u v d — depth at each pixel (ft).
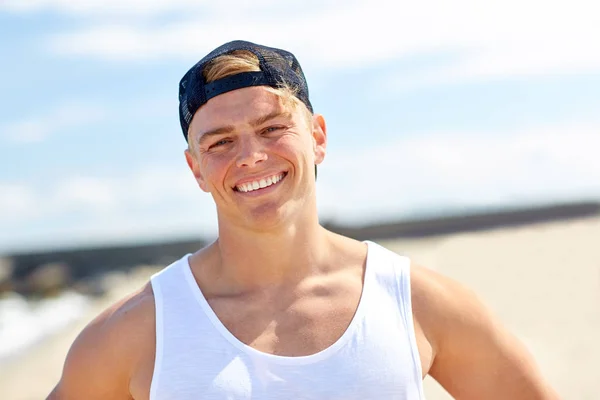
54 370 39.32
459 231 109.60
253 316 8.71
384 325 8.58
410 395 8.40
